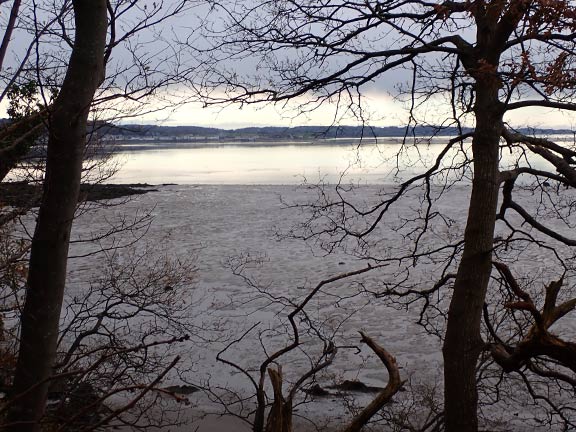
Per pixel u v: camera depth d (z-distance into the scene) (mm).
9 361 4887
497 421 7797
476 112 5215
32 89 4691
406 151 6691
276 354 5824
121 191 36969
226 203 32000
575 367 3189
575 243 5820
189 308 12672
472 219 5191
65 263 3598
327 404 8562
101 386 6367
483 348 4957
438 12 4863
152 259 16781
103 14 3592
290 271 16234
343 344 10859
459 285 5219
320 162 72438
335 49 5754
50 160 3492
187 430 7695
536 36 4465
